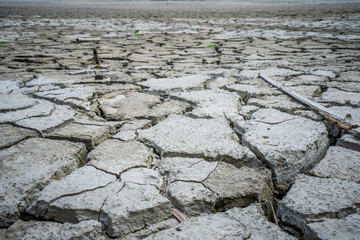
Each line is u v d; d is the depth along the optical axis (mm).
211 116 2268
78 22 12242
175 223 1289
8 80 3340
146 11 20219
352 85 2977
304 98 2508
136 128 2107
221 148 1769
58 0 43625
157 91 2918
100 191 1414
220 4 32094
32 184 1463
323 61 4359
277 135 1892
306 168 1696
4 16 15594
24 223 1284
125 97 2766
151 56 4984
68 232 1194
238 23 11391
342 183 1468
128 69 3975
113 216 1248
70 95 2754
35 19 13805
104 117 2344
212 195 1386
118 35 7973
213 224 1248
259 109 2389
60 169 1602
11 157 1702
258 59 4617
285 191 1574
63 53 5305
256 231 1204
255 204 1381
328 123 2104
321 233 1176
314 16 14148
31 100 2637
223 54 5109
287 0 39594
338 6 23609
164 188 1498
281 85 2926
